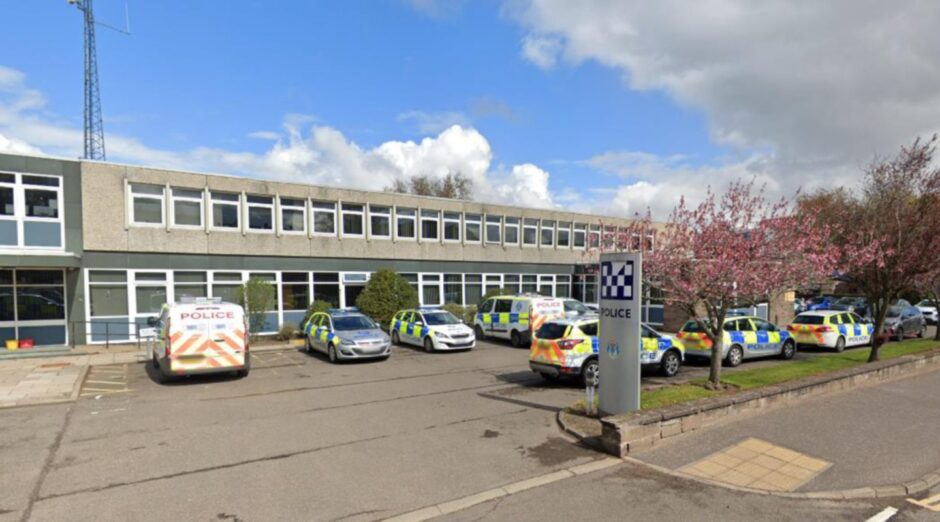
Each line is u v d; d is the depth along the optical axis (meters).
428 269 26.05
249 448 7.00
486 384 11.66
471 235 27.97
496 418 8.52
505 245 29.12
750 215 9.40
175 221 19.36
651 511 4.92
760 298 9.17
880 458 6.21
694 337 14.34
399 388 11.20
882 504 5.11
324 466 6.27
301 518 4.87
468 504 5.14
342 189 23.28
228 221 20.52
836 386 9.41
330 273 22.88
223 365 12.08
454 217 27.31
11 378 12.36
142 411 9.20
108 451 6.92
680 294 9.32
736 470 5.90
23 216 16.44
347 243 23.36
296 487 5.61
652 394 8.97
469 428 7.91
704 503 5.09
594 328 11.68
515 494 5.36
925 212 12.20
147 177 18.61
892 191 12.83
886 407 8.41
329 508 5.09
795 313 29.59
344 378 12.49
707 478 5.69
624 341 7.68
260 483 5.74
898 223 12.14
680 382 10.92
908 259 12.03
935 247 11.80
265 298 19.28
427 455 6.64
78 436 7.66
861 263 11.40
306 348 17.70
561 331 11.52
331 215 23.11
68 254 16.36
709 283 8.98
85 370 13.59
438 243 26.44
